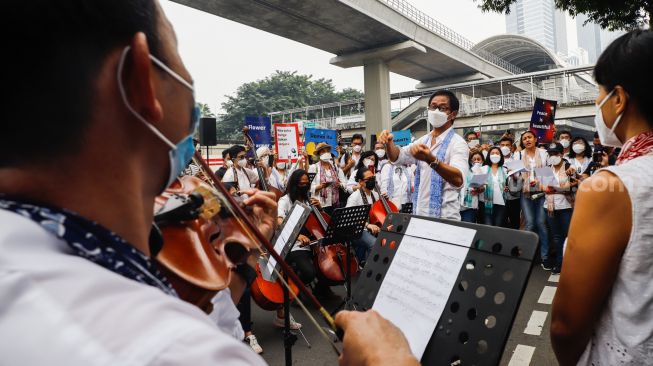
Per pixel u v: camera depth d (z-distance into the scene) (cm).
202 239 134
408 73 3177
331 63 2633
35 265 40
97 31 48
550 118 831
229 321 135
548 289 488
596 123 124
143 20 54
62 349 36
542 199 583
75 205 48
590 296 107
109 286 41
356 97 6166
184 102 62
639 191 102
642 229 103
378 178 714
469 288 106
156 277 52
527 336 362
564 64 3734
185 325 41
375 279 126
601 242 105
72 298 39
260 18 1948
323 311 101
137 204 54
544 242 588
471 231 111
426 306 110
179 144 62
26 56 45
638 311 105
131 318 39
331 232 370
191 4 1745
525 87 3650
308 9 1878
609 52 115
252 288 369
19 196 46
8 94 46
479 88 3400
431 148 311
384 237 131
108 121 50
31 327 36
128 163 53
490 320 99
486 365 96
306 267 408
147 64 51
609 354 110
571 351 116
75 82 47
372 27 2162
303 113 4756
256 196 164
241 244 150
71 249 45
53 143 47
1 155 47
